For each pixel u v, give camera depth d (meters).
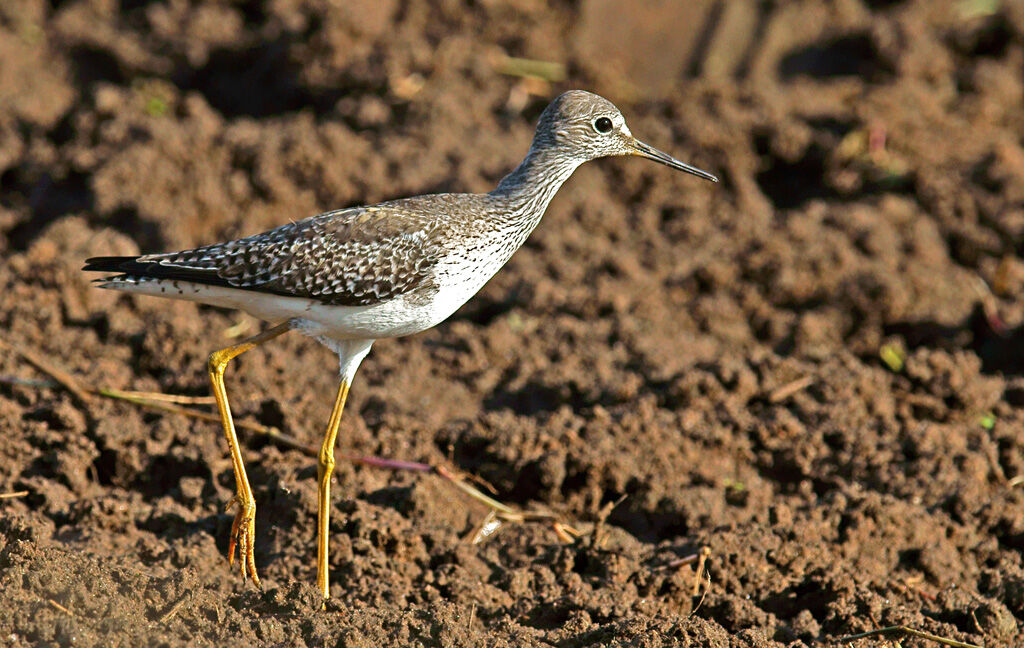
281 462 11.34
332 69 17.88
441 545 10.27
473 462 11.92
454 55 18.08
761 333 14.57
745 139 16.84
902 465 11.95
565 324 14.09
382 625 8.70
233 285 9.53
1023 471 12.12
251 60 18.53
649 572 9.87
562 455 11.57
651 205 16.34
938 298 14.71
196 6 19.33
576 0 19.09
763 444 12.22
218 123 16.47
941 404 12.95
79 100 17.89
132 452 11.34
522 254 15.30
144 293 9.84
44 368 12.19
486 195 10.29
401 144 16.42
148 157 15.53
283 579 9.72
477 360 13.61
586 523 11.47
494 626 9.18
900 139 17.05
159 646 7.90
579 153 10.63
